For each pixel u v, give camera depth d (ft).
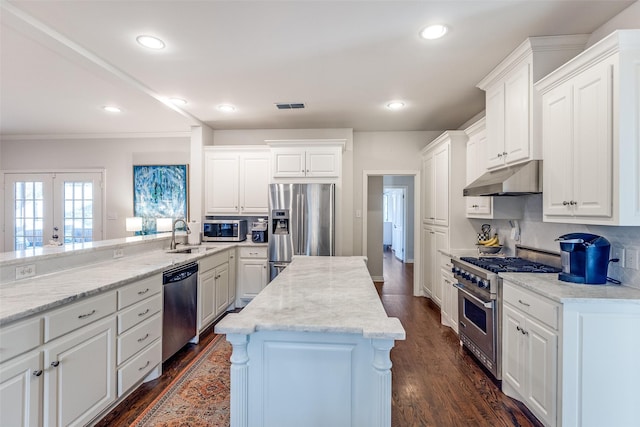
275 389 4.40
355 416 4.33
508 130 8.47
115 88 10.26
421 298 15.75
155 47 7.77
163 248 11.87
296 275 7.43
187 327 9.70
